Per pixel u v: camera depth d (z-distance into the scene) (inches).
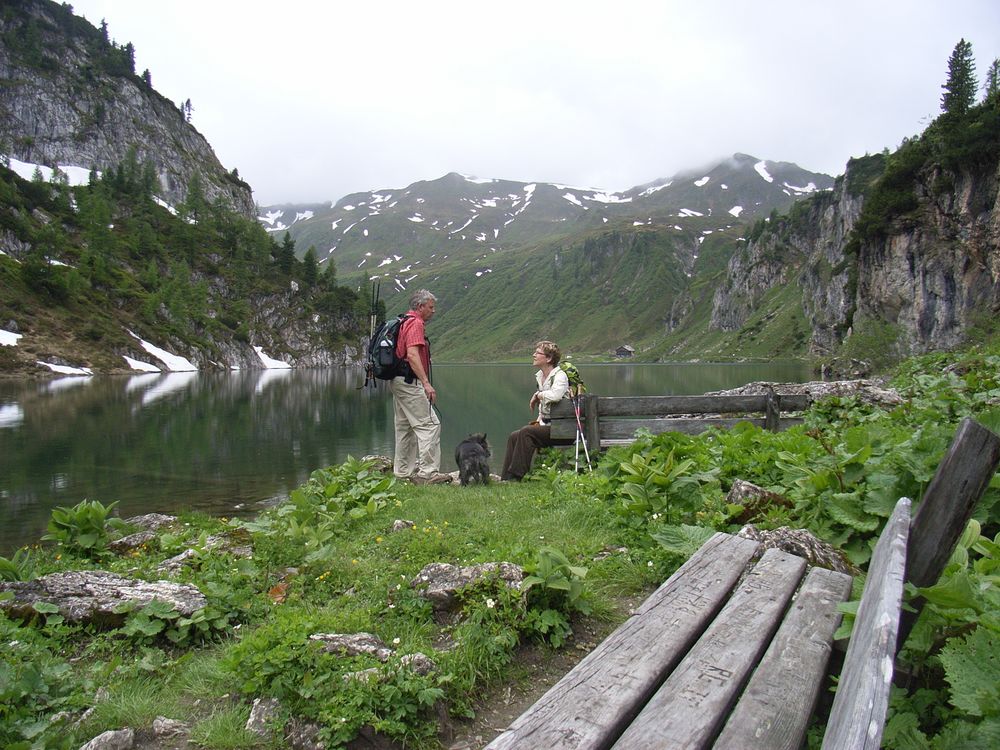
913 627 100.6
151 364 4402.1
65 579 175.5
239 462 657.0
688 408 406.3
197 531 289.1
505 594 158.7
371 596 182.1
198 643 163.3
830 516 182.1
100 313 4643.2
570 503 271.1
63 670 140.0
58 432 927.7
